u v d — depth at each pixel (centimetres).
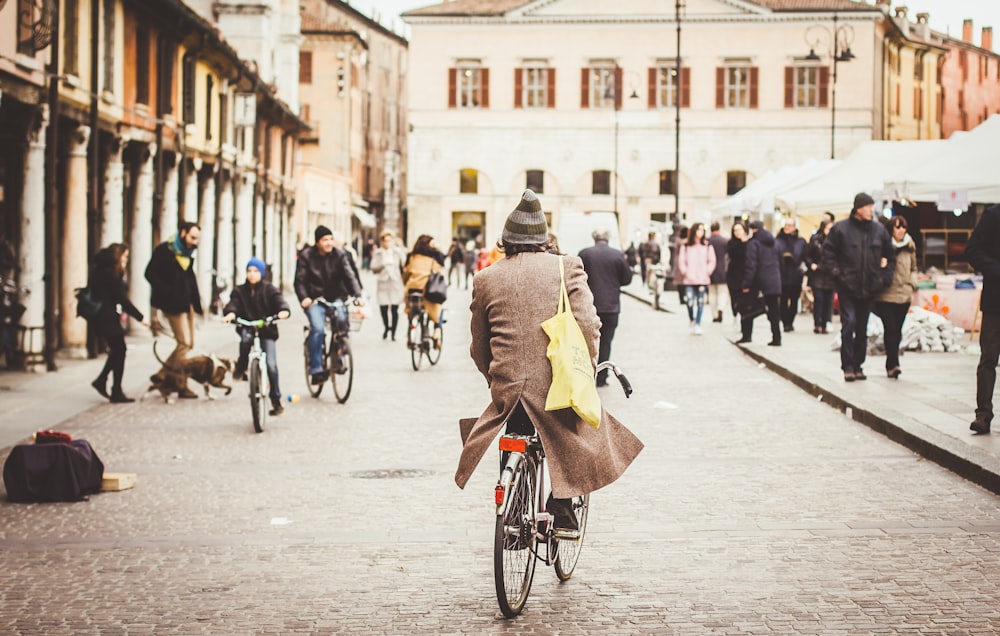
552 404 769
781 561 920
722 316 3650
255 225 5012
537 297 795
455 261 6338
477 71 8631
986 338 1393
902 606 802
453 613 796
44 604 821
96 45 2586
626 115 8525
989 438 1374
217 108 4034
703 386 2055
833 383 1919
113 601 827
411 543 987
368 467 1335
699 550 956
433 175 8688
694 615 787
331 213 7912
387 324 3127
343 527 1045
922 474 1265
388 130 12062
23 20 2188
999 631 749
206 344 2992
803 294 3853
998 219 1370
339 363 1873
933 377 2000
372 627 767
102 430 1612
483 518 1079
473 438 788
